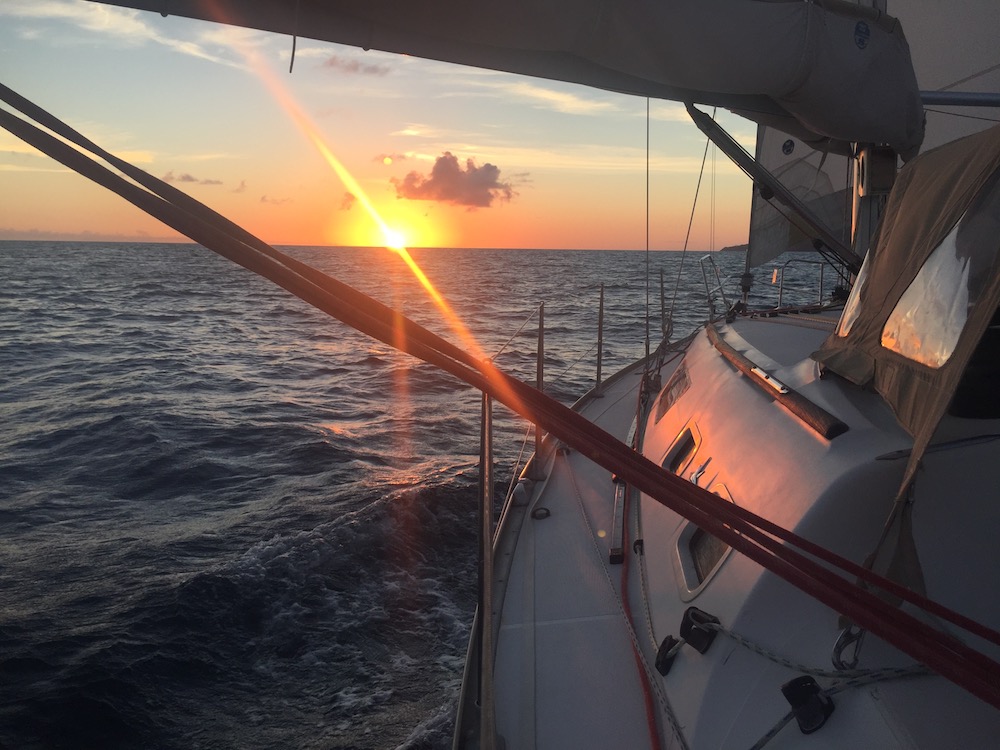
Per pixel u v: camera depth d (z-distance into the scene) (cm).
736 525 141
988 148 200
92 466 1074
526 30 266
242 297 4131
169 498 947
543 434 532
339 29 257
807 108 341
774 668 195
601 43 279
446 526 799
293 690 557
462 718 244
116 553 786
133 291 4428
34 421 1341
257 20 241
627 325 2578
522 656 275
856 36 323
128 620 649
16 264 7650
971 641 175
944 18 562
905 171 259
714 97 350
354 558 728
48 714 542
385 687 550
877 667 178
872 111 345
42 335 2552
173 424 1295
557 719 240
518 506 420
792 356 362
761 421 286
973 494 190
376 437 1211
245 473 1034
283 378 1789
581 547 362
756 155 648
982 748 160
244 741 511
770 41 304
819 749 171
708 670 208
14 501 941
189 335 2605
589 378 1645
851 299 281
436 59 284
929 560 186
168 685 569
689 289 3562
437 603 654
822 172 600
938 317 198
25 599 695
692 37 291
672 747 211
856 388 256
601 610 303
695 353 485
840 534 200
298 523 845
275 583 691
